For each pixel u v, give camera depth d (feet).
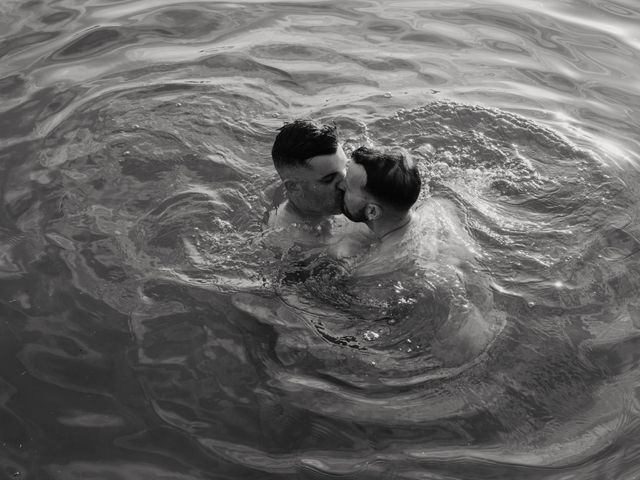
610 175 14.03
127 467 9.56
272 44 18.67
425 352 10.80
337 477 9.37
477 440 9.78
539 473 9.38
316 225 12.94
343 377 10.57
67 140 15.38
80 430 10.03
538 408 10.14
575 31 19.39
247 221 13.29
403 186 11.68
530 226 12.82
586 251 12.35
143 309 11.71
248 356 10.93
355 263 12.16
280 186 14.03
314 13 20.12
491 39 19.02
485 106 16.38
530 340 10.92
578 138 15.28
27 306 11.80
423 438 9.81
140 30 19.36
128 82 17.25
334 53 18.34
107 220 13.37
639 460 9.53
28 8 20.40
